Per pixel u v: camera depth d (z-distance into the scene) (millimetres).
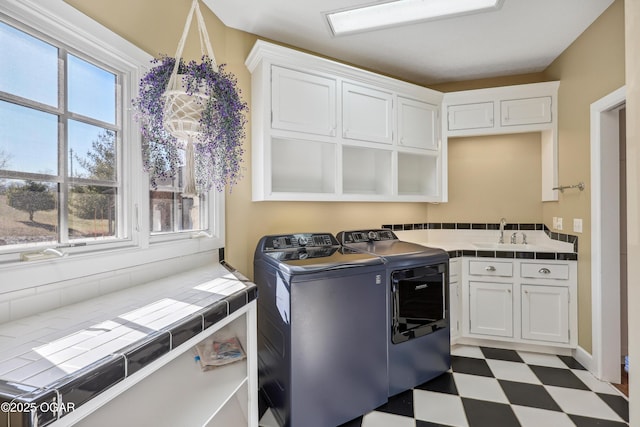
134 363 704
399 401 1891
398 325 1913
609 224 2092
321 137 2221
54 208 1070
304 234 2262
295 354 1563
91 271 1132
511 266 2506
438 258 2107
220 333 1409
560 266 2400
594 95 2148
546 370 2229
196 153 1289
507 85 3020
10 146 937
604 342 2088
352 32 2254
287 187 2418
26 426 500
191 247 1711
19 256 950
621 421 1683
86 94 1187
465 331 2605
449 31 2244
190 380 1222
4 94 920
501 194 3045
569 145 2477
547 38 2348
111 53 1241
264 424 1704
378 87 2510
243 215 2217
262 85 2016
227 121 1247
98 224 1237
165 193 1616
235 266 2170
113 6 1267
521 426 1657
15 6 915
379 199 2520
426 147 2801
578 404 1837
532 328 2463
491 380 2107
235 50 2184
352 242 2449
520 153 2994
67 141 1116
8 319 896
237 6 1949
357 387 1745
